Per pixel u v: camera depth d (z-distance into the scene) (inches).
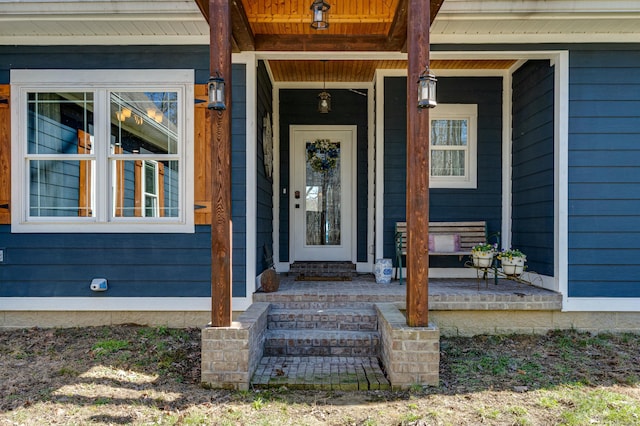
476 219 243.4
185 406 122.1
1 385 133.4
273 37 190.2
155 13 173.3
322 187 270.7
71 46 192.7
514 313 192.5
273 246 259.3
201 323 194.2
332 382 136.5
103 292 192.9
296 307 187.8
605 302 189.2
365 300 188.1
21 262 192.4
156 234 193.3
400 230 239.1
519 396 128.6
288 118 265.0
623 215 190.7
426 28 134.2
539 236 208.2
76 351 162.7
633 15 172.4
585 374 146.0
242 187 193.3
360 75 250.2
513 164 237.8
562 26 183.2
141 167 196.2
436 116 245.4
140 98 194.7
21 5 171.3
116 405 122.0
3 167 192.1
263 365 152.4
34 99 194.7
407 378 133.3
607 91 191.5
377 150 242.8
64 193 195.2
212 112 136.0
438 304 187.9
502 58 198.4
